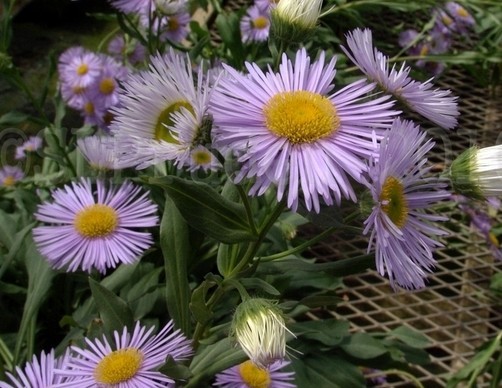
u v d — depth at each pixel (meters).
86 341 0.22
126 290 0.32
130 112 0.20
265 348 0.18
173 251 0.25
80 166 0.36
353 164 0.17
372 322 0.37
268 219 0.21
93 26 0.74
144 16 0.41
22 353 0.32
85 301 0.33
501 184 0.19
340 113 0.18
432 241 0.18
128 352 0.21
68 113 0.50
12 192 0.39
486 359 0.33
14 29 0.70
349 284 0.40
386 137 0.17
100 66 0.40
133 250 0.28
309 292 0.35
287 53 0.23
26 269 0.34
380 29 0.60
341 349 0.34
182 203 0.20
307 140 0.18
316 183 0.17
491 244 0.40
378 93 0.19
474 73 0.54
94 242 0.28
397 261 0.17
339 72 0.40
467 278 0.40
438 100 0.20
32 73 0.64
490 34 0.55
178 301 0.25
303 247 0.23
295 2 0.21
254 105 0.18
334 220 0.18
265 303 0.19
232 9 0.60
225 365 0.24
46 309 0.34
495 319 0.38
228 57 0.46
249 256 0.22
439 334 0.38
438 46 0.55
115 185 0.30
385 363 0.34
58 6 0.72
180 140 0.18
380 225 0.17
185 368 0.20
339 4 0.52
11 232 0.35
